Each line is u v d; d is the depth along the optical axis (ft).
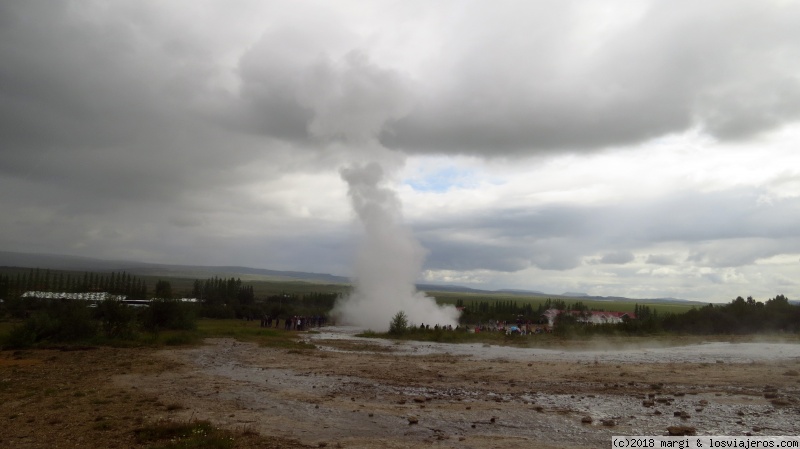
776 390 50.75
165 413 44.01
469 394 53.88
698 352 94.27
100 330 123.75
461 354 98.12
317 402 49.57
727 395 49.29
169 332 147.43
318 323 213.05
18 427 39.22
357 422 40.88
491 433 36.99
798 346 105.19
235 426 39.34
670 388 54.03
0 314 232.32
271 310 299.17
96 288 435.12
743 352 92.63
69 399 50.55
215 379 65.10
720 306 175.22
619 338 132.36
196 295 428.56
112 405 47.55
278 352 101.50
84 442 34.78
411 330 154.71
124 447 33.42
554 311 303.68
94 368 74.43
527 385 59.06
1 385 59.11
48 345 106.01
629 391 53.36
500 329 182.80
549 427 38.40
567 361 82.23
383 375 68.44
